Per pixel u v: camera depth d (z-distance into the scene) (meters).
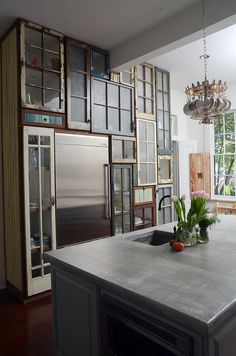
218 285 1.25
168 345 1.12
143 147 3.97
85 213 3.29
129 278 1.35
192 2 2.56
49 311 2.69
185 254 1.73
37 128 2.87
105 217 3.47
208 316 0.98
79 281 1.58
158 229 2.42
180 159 5.35
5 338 2.28
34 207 2.91
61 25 2.91
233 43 3.40
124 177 3.76
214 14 2.49
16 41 2.76
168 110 4.37
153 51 3.04
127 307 1.29
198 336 1.04
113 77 3.58
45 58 3.02
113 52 3.48
